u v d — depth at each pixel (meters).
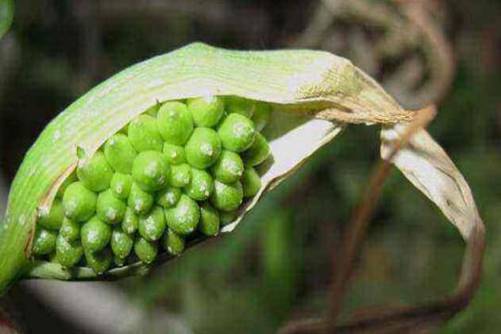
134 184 0.30
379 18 0.58
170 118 0.30
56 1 0.62
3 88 0.62
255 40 0.70
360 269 0.61
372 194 0.34
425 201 0.62
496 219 0.59
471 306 0.51
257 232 0.54
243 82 0.31
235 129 0.31
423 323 0.34
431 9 0.56
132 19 0.65
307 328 0.35
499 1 0.67
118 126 0.30
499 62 0.67
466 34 0.66
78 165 0.30
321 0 0.63
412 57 0.58
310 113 0.32
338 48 0.63
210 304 0.55
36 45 0.62
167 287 0.54
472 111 0.65
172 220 0.30
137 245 0.31
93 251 0.31
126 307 0.52
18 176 0.31
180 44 0.67
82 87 0.64
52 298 0.50
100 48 0.64
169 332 0.54
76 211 0.30
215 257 0.53
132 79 0.31
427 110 0.32
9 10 0.34
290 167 0.32
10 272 0.31
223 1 0.69
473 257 0.33
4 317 0.33
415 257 0.62
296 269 0.59
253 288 0.57
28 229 0.31
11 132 0.64
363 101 0.32
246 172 0.32
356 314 0.35
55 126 0.31
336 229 0.62
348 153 0.62
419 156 0.33
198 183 0.30
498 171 0.63
